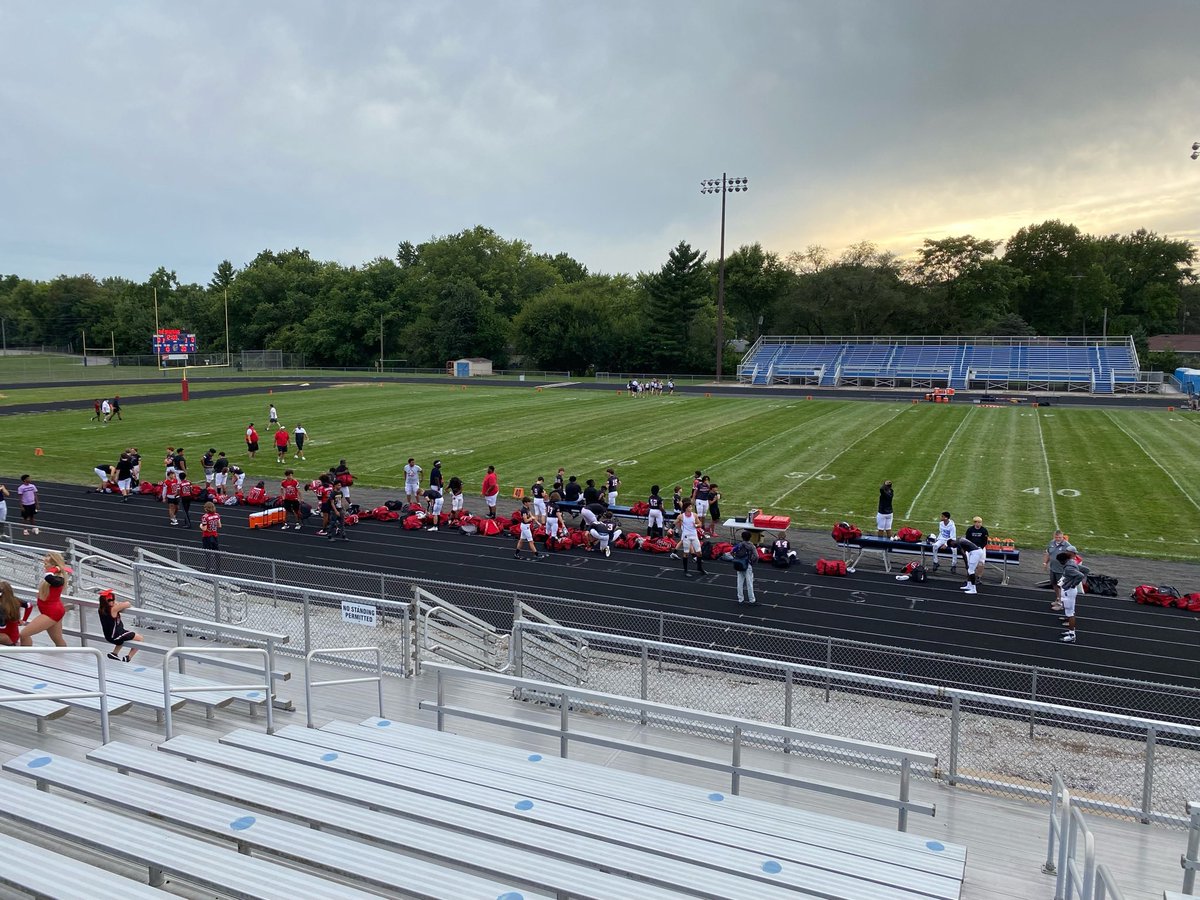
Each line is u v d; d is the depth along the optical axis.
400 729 8.23
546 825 6.32
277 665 11.66
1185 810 9.16
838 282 91.88
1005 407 54.06
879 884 5.67
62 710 7.78
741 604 17.94
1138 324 100.06
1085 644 15.70
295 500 24.28
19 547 15.35
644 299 99.25
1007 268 92.75
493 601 17.78
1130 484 29.61
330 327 106.75
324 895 5.04
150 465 34.09
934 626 16.64
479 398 60.34
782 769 8.77
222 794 6.33
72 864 5.14
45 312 138.88
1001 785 8.23
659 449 37.34
